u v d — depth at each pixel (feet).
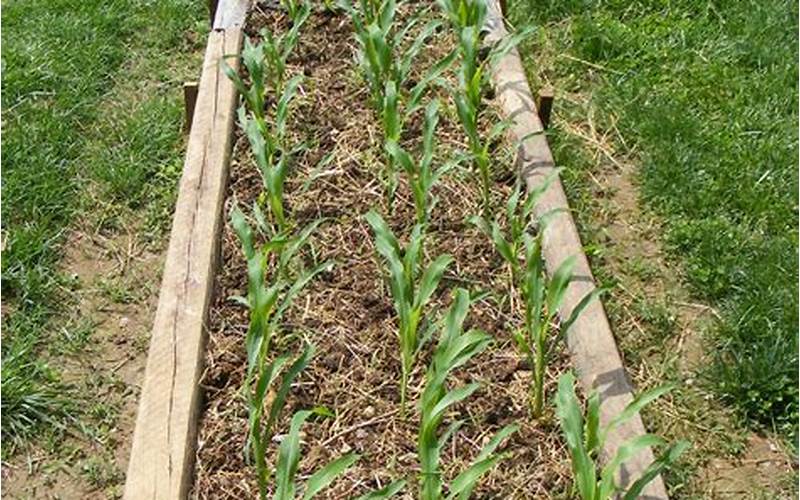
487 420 8.82
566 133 11.76
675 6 13.15
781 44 12.65
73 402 9.80
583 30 12.72
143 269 10.81
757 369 9.74
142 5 13.33
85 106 12.17
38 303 10.46
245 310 9.47
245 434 8.72
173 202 11.31
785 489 9.27
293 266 9.81
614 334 10.00
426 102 11.25
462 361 8.21
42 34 12.78
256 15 12.22
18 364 9.93
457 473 8.55
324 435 8.79
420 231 9.07
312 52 11.84
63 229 11.05
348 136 10.95
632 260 10.74
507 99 10.92
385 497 7.61
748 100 12.14
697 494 9.20
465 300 8.32
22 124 11.85
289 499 7.69
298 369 8.17
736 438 9.51
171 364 8.76
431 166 10.63
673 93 12.21
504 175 10.50
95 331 10.32
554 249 9.60
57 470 9.44
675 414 9.59
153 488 8.10
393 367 9.18
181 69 12.72
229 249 9.91
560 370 9.04
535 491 8.46
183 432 8.39
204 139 10.49
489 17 11.85
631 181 11.44
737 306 10.27
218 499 8.39
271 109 11.18
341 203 10.36
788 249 10.69
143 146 11.73
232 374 9.04
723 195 11.21
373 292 9.65
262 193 10.32
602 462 8.26
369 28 10.69
